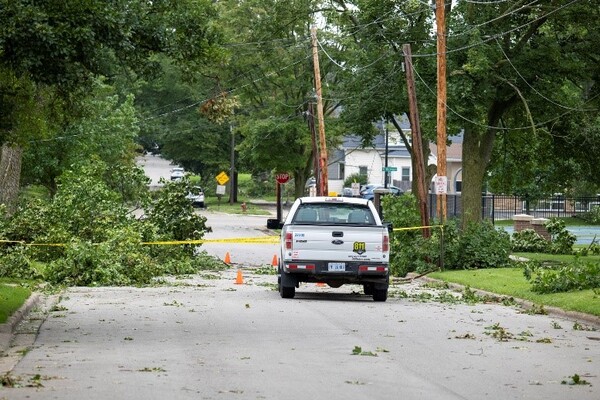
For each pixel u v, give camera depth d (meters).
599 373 12.91
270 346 15.23
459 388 11.60
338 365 13.31
